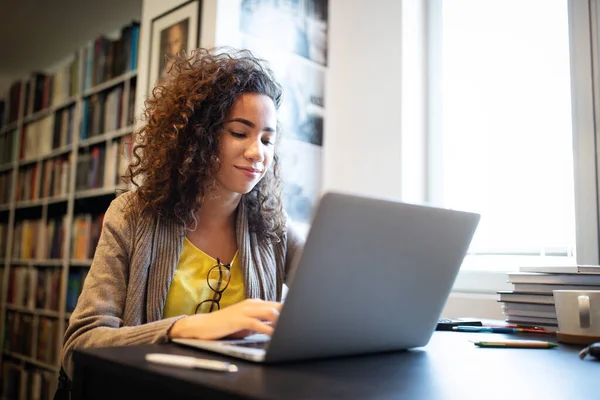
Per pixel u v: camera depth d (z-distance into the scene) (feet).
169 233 3.56
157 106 4.01
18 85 11.98
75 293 8.78
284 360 2.14
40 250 10.03
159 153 3.68
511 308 4.11
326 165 7.33
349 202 2.04
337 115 7.56
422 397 1.67
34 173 10.78
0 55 12.16
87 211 9.30
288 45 6.91
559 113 6.07
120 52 8.61
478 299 5.79
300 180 6.89
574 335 3.11
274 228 4.05
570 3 5.97
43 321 9.46
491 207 6.57
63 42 11.39
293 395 1.59
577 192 5.74
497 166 6.56
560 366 2.33
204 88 3.63
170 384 1.76
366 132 7.17
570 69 5.91
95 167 8.75
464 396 1.71
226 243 3.86
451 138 7.02
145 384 1.92
